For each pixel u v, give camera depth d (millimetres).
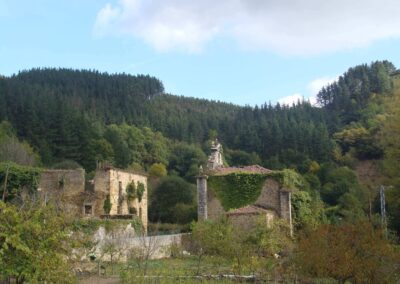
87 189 53531
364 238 21641
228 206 45625
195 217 65188
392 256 21047
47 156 79812
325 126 115438
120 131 105312
